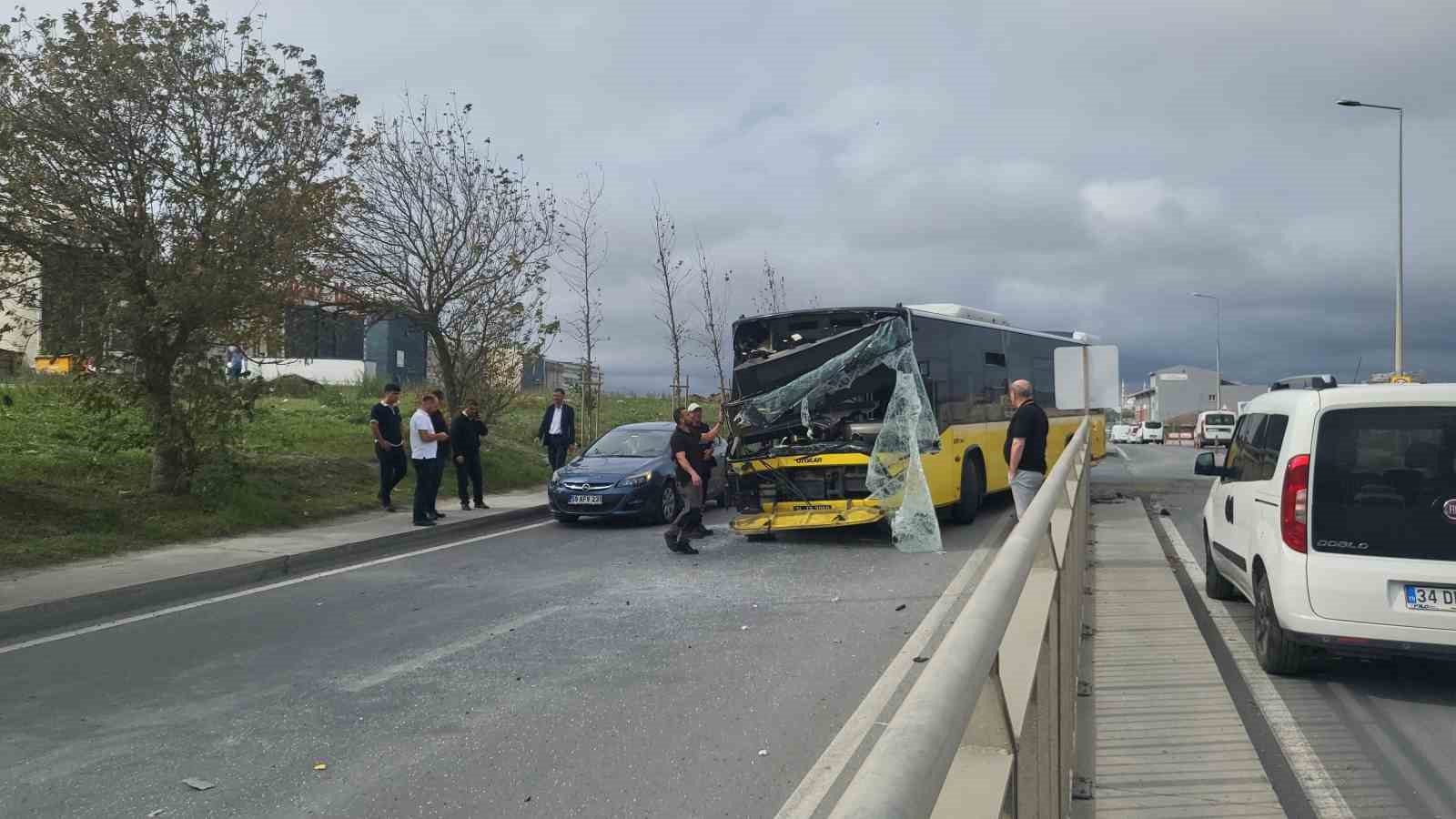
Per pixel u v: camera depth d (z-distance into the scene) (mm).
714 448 17500
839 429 12992
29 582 9203
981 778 1640
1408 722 5371
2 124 11680
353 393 26188
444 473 19109
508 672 6738
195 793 4676
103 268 12906
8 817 4406
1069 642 4086
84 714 5906
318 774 4887
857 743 5199
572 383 26094
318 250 15391
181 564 10297
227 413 13633
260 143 13531
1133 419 106500
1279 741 5074
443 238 19391
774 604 8844
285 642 7707
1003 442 15844
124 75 12398
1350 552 5719
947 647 1486
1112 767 4551
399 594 9609
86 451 14695
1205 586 9266
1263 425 7023
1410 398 5762
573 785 4703
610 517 16359
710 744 5227
